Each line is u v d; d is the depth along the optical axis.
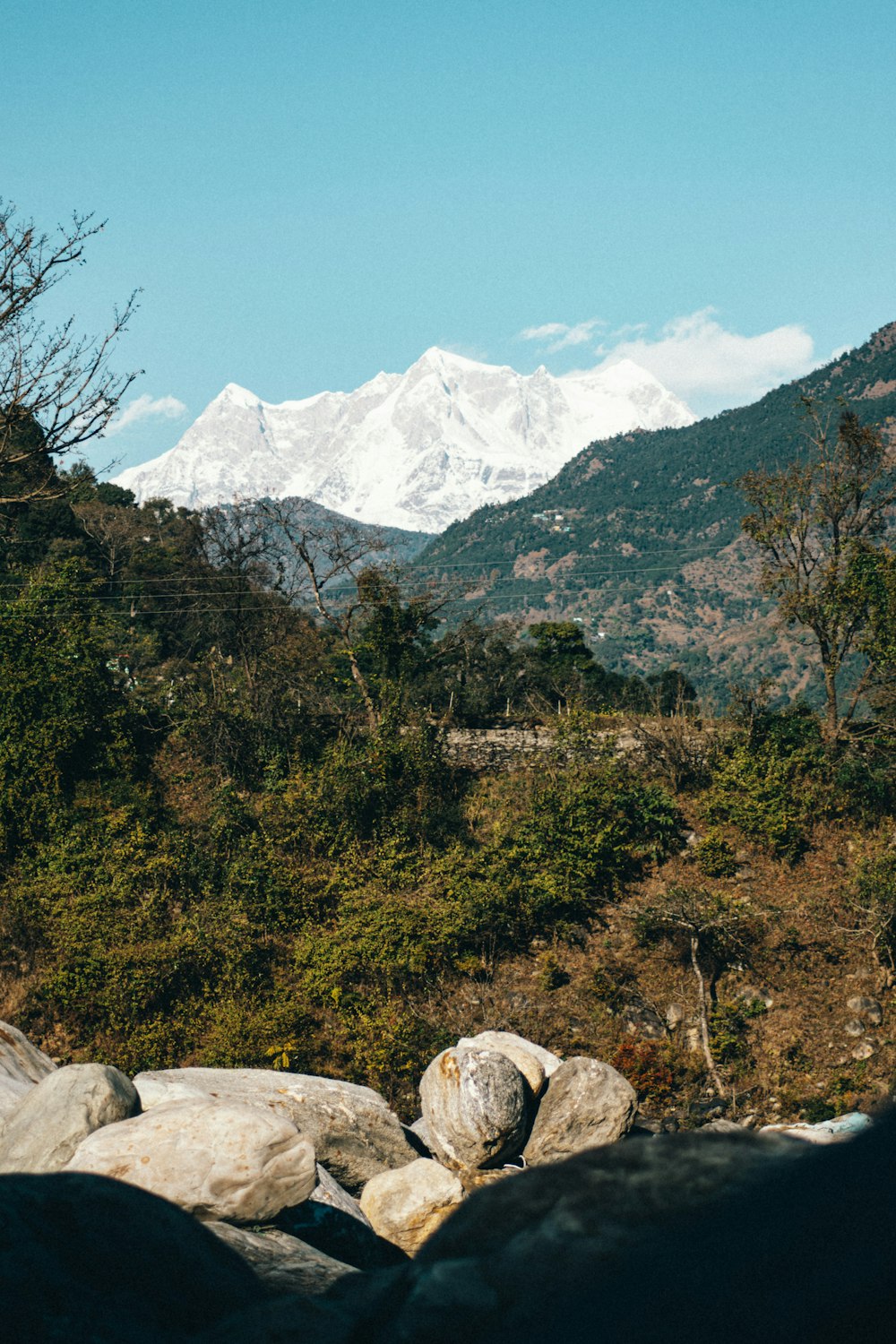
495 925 31.36
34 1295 3.32
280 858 33.34
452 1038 27.94
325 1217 9.03
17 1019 26.50
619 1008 29.58
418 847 34.66
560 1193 1.99
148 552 70.69
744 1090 27.34
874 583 38.50
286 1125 6.55
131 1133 6.54
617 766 37.41
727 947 30.97
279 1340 2.61
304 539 45.28
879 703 39.16
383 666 45.50
